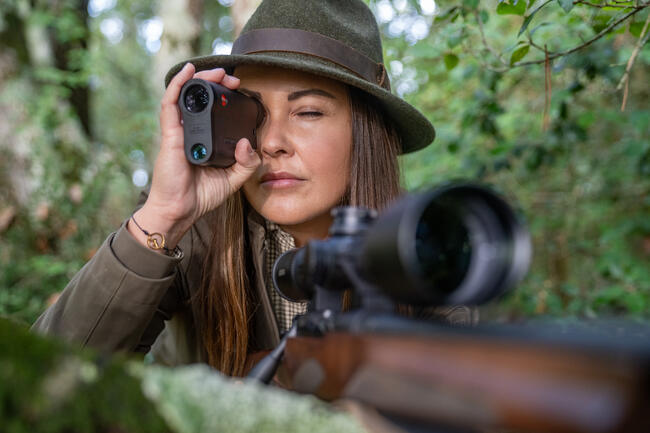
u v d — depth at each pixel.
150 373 0.65
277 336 1.71
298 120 1.67
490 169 3.44
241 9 4.35
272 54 1.70
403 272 0.69
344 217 0.93
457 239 0.84
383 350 0.68
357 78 1.65
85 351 0.63
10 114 4.46
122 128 6.33
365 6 1.92
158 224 1.52
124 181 4.64
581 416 0.49
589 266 4.04
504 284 0.78
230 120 1.54
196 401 0.64
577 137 3.05
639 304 2.83
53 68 5.12
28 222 4.04
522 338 0.55
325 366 0.79
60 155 4.49
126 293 1.43
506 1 1.85
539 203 4.48
